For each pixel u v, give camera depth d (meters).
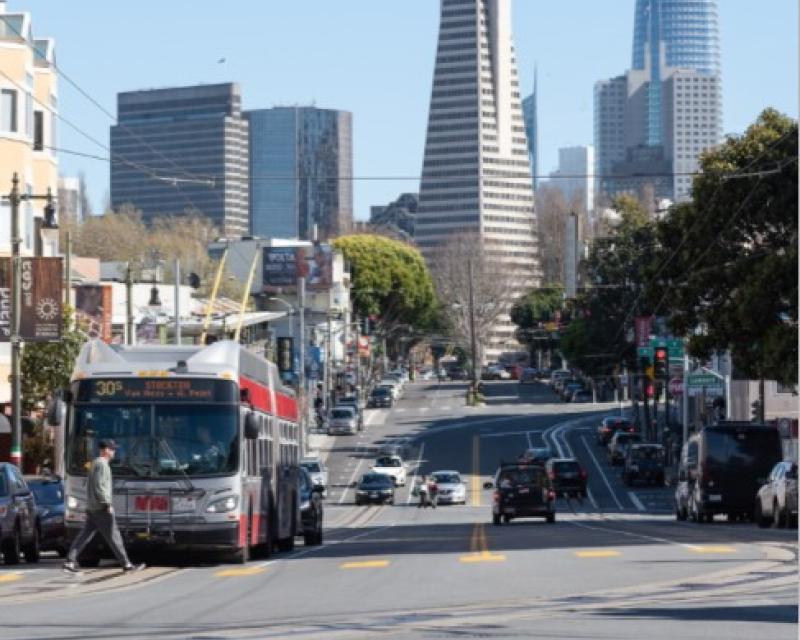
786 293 77.62
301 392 150.88
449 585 34.06
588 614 26.47
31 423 77.75
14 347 66.94
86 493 43.00
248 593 33.62
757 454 76.31
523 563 41.06
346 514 109.81
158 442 43.75
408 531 74.94
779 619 25.12
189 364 44.19
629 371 162.75
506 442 173.38
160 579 39.28
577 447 166.62
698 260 85.94
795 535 56.50
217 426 43.97
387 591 32.88
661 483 134.75
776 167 83.19
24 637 25.08
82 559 44.72
